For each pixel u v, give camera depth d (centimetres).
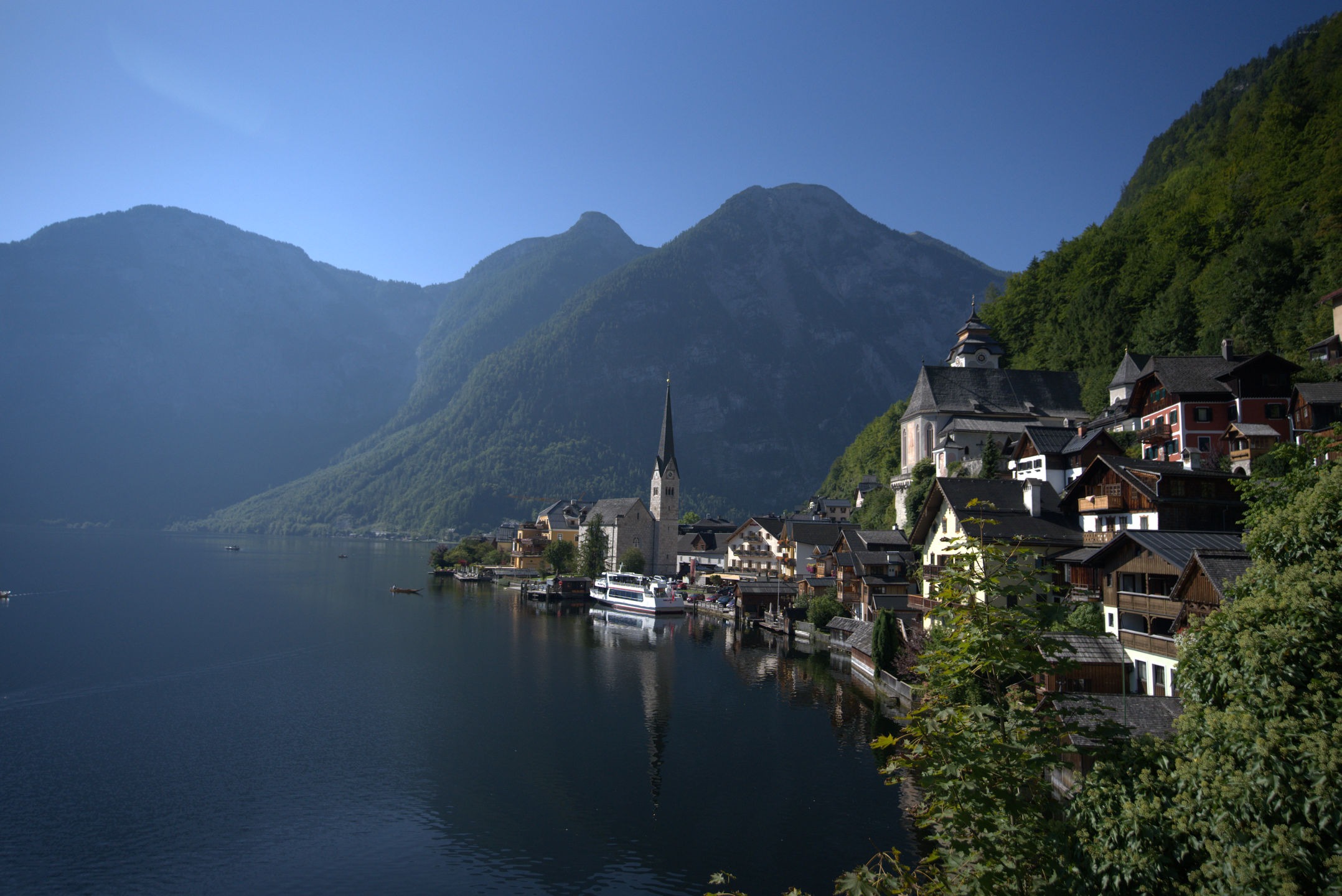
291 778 4753
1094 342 12306
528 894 3481
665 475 18875
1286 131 12650
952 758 1523
